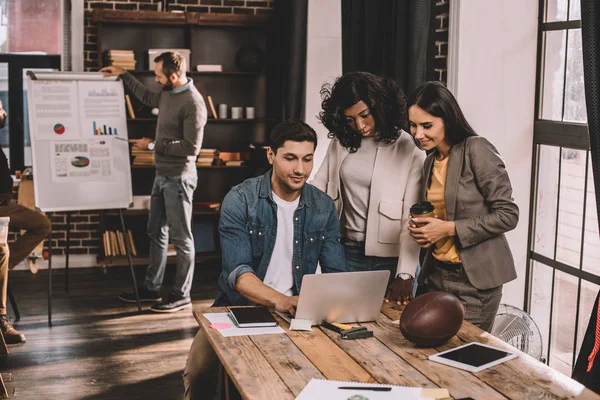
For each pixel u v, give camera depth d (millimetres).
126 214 6984
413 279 3152
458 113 2953
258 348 2465
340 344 2516
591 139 2818
